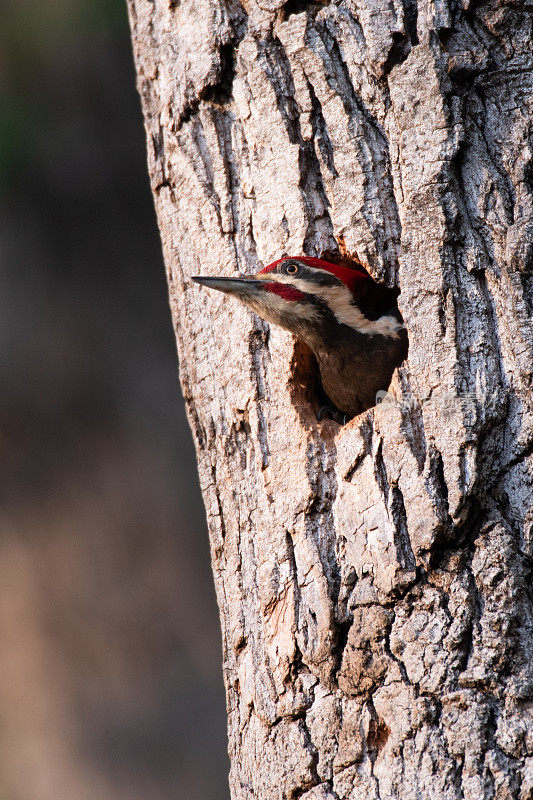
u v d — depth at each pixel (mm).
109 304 19328
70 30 17750
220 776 17797
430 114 7645
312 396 8867
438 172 7523
